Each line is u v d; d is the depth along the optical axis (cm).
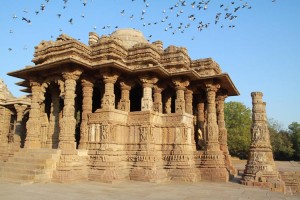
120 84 1881
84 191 1155
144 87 1822
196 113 2473
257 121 1647
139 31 2514
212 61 2095
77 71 1628
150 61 1895
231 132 5006
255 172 1530
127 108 1844
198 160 1841
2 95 2842
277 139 5869
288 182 2159
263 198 1094
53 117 1914
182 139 1695
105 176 1468
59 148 1525
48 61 1747
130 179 1574
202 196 1109
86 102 1766
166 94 2175
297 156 5769
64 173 1429
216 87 1988
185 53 2083
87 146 1667
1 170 1496
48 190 1155
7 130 2844
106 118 1620
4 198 959
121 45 1950
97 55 1833
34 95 1781
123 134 1705
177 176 1614
